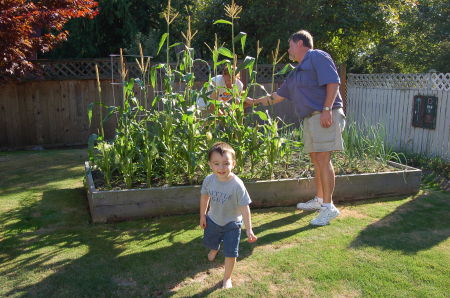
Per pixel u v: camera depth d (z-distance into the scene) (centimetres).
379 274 276
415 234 347
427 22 1314
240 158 433
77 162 685
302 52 386
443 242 330
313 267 287
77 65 889
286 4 1035
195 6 1279
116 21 1332
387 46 1485
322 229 360
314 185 439
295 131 525
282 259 300
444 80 676
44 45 741
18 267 287
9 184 525
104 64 895
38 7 700
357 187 448
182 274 279
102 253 311
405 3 1145
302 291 256
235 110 442
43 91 873
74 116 901
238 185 271
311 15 1048
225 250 266
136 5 1322
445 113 662
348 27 1083
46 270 282
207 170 429
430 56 1327
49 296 250
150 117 454
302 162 500
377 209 417
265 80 955
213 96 488
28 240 336
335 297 249
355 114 927
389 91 803
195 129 421
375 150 517
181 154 427
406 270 282
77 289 258
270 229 361
